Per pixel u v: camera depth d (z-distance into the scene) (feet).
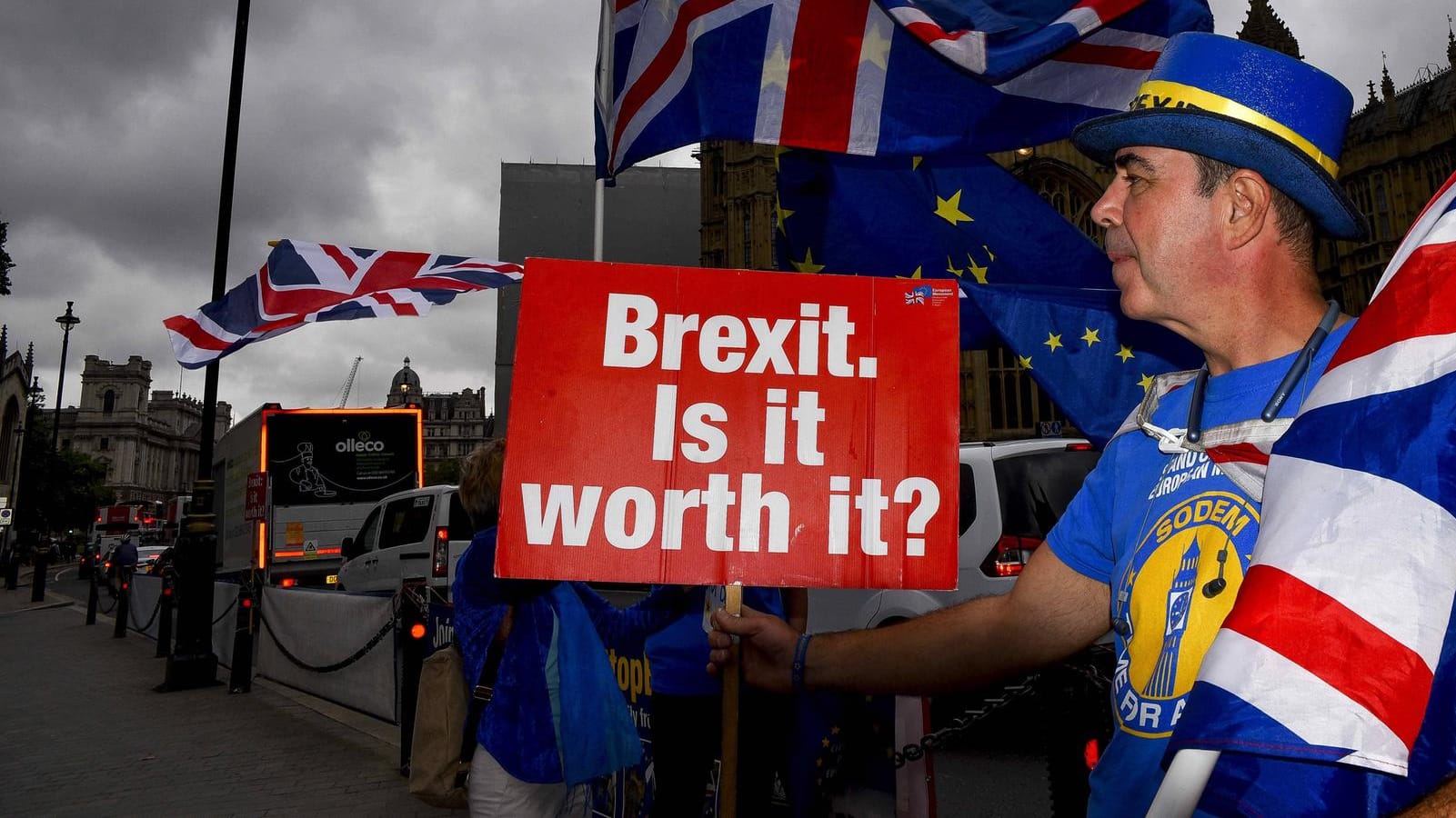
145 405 568.00
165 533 133.39
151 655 42.75
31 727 26.16
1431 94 143.13
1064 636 4.53
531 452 6.17
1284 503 2.54
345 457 53.11
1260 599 2.39
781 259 12.68
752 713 10.44
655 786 11.07
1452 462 2.32
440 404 633.20
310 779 19.21
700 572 6.07
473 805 10.13
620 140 11.54
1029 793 12.41
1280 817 2.39
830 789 10.28
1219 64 3.81
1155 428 4.03
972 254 12.66
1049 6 9.17
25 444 217.97
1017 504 18.57
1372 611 2.23
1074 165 110.52
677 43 11.08
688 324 6.40
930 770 9.61
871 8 10.52
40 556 85.15
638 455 6.21
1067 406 11.41
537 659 10.11
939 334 6.45
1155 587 3.68
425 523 37.86
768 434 6.28
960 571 18.61
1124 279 4.22
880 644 5.02
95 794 18.69
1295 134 3.64
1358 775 2.36
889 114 10.60
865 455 6.29
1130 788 3.59
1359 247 140.56
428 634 19.49
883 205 12.56
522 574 6.03
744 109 10.68
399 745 21.89
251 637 31.04
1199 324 3.92
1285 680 2.24
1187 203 3.88
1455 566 2.24
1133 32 10.51
